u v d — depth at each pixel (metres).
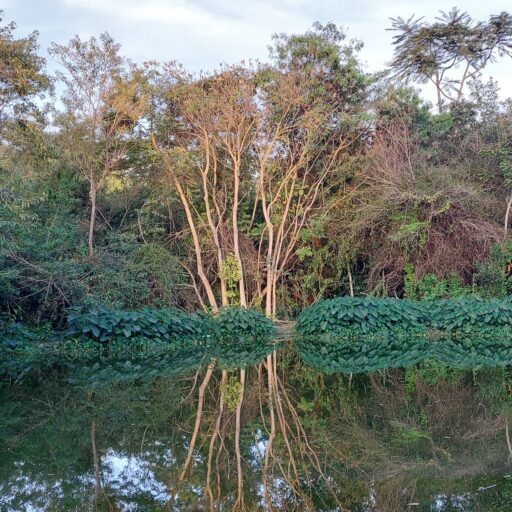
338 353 14.02
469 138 19.12
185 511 4.87
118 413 8.20
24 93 15.26
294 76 16.56
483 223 17.09
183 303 17.36
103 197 18.16
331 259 18.59
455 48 22.88
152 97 16.41
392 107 18.34
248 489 5.39
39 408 8.44
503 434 7.24
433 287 17.30
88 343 13.23
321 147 17.47
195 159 17.06
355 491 5.34
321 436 7.17
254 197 18.34
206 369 11.80
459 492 5.29
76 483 5.51
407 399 9.21
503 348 14.62
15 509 4.86
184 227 18.23
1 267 12.99
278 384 10.37
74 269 13.86
